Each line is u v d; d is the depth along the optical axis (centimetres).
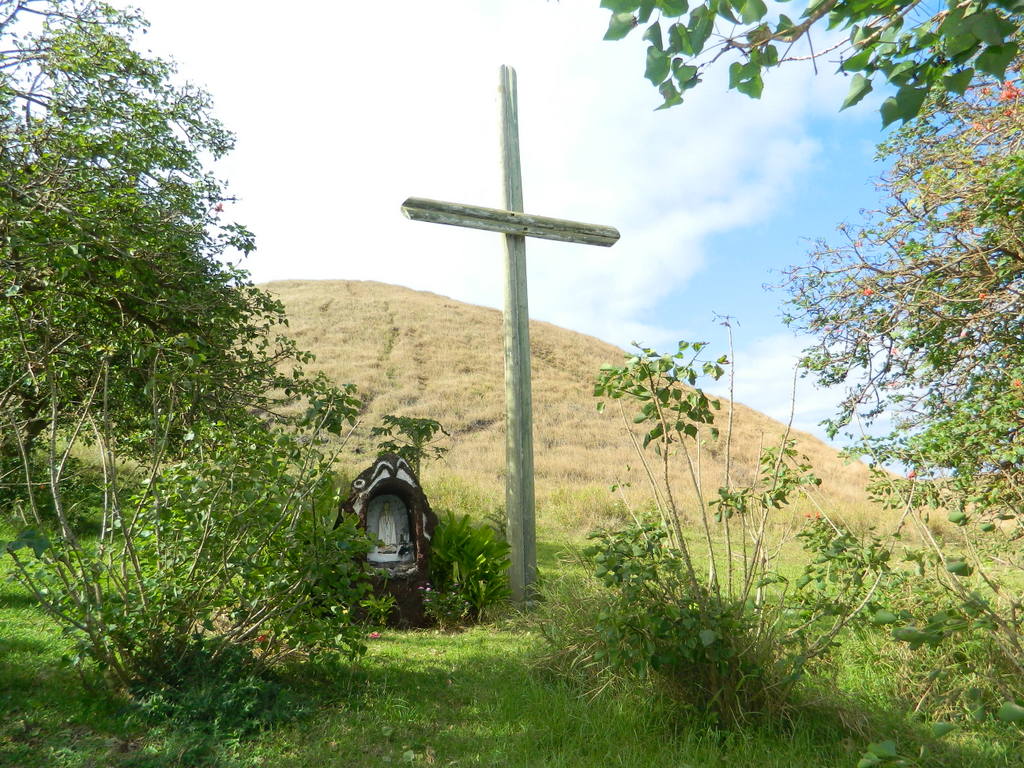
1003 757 401
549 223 931
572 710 464
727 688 443
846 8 245
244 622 496
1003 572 563
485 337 4666
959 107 760
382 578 782
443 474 2206
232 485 488
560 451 2917
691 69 262
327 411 541
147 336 657
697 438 469
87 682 461
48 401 795
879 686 504
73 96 865
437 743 428
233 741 411
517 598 857
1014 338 693
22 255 643
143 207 812
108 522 495
